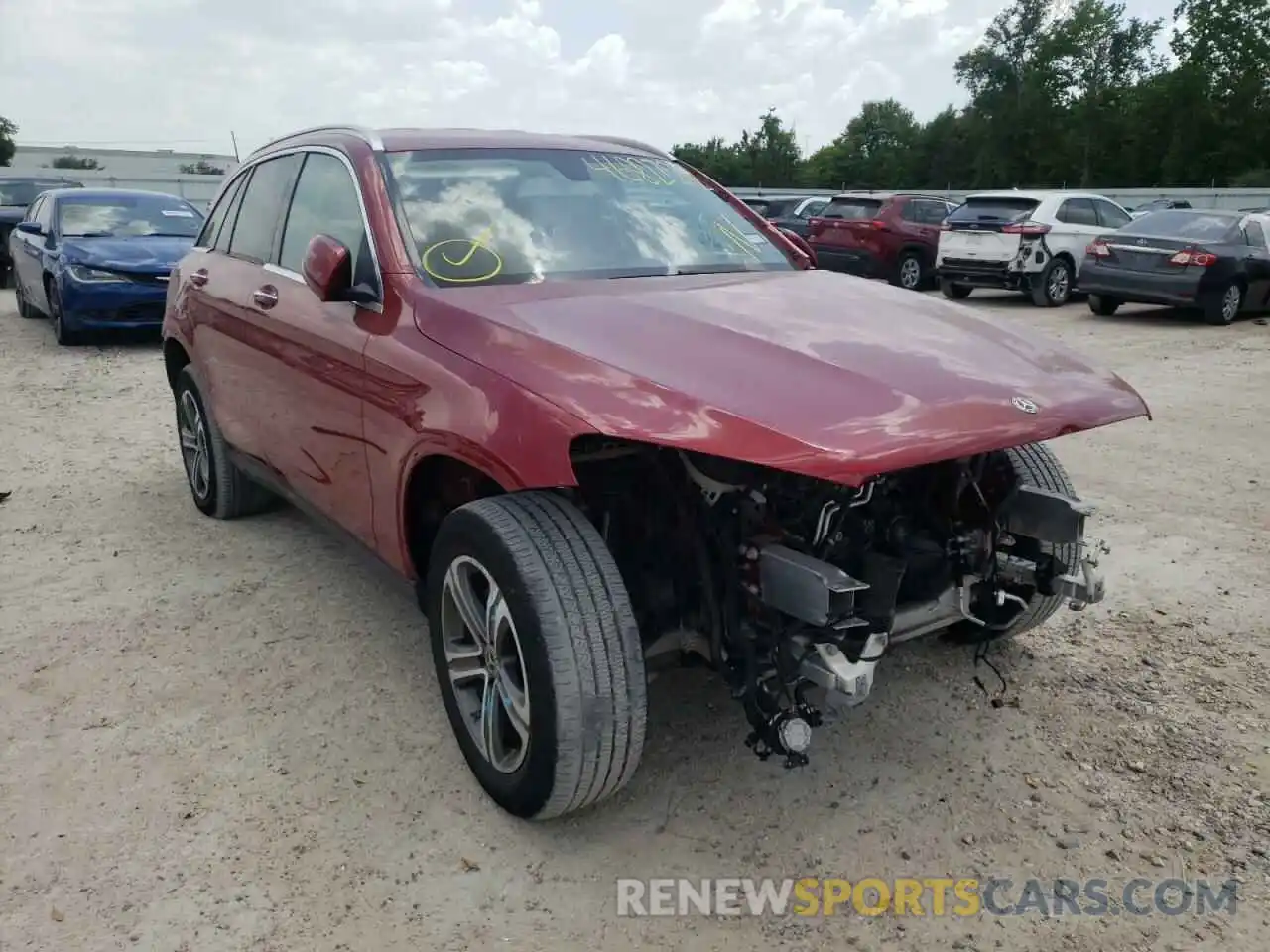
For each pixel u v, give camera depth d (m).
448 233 3.58
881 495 3.07
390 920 2.64
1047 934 2.61
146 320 11.31
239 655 4.02
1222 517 5.58
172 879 2.78
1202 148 65.69
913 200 18.86
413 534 3.40
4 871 2.81
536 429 2.71
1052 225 15.88
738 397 2.57
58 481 6.34
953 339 3.14
